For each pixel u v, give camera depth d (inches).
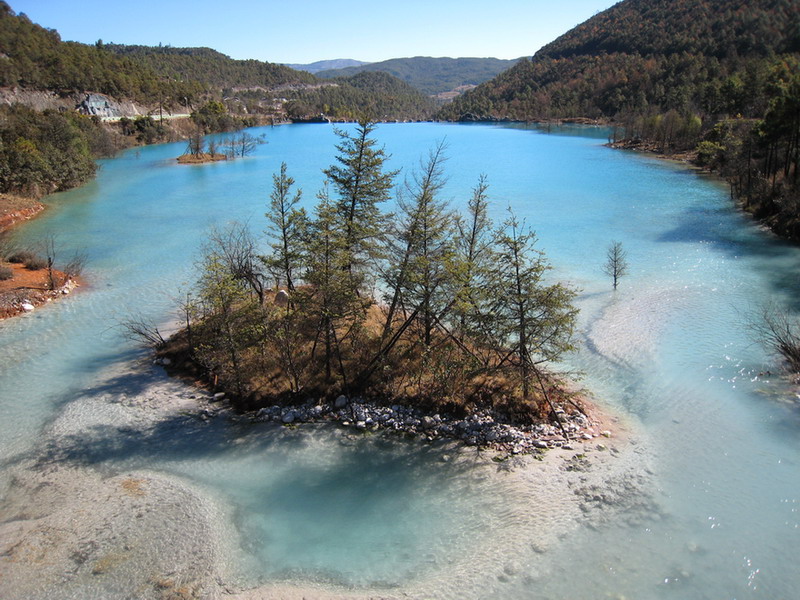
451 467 750.5
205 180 3506.4
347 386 924.6
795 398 865.5
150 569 579.2
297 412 881.5
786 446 763.4
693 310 1243.2
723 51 6761.8
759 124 2290.8
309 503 689.6
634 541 608.7
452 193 2844.5
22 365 1067.3
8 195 2600.9
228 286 948.6
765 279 1414.9
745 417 837.8
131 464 769.6
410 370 951.6
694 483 700.0
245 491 713.0
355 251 1054.4
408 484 721.0
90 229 2240.4
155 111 7386.8
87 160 3526.1
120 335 1206.3
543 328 856.3
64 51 7032.5
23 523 646.5
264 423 864.9
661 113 5531.5
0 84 5772.6
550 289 847.1
